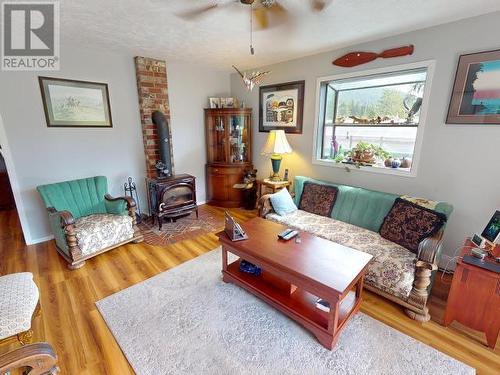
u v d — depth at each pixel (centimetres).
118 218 291
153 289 226
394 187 284
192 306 205
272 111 401
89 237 261
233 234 217
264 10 204
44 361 111
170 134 399
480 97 219
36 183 302
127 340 173
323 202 306
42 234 317
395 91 283
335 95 335
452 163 242
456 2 191
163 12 207
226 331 180
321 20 224
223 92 462
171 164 399
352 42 286
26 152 290
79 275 247
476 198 234
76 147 322
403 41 256
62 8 199
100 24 232
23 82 276
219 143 443
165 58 357
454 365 154
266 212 316
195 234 338
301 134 369
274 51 321
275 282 208
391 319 192
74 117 314
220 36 265
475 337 176
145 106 361
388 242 232
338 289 153
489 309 163
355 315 195
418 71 259
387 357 160
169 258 279
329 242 214
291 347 168
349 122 326
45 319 192
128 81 351
